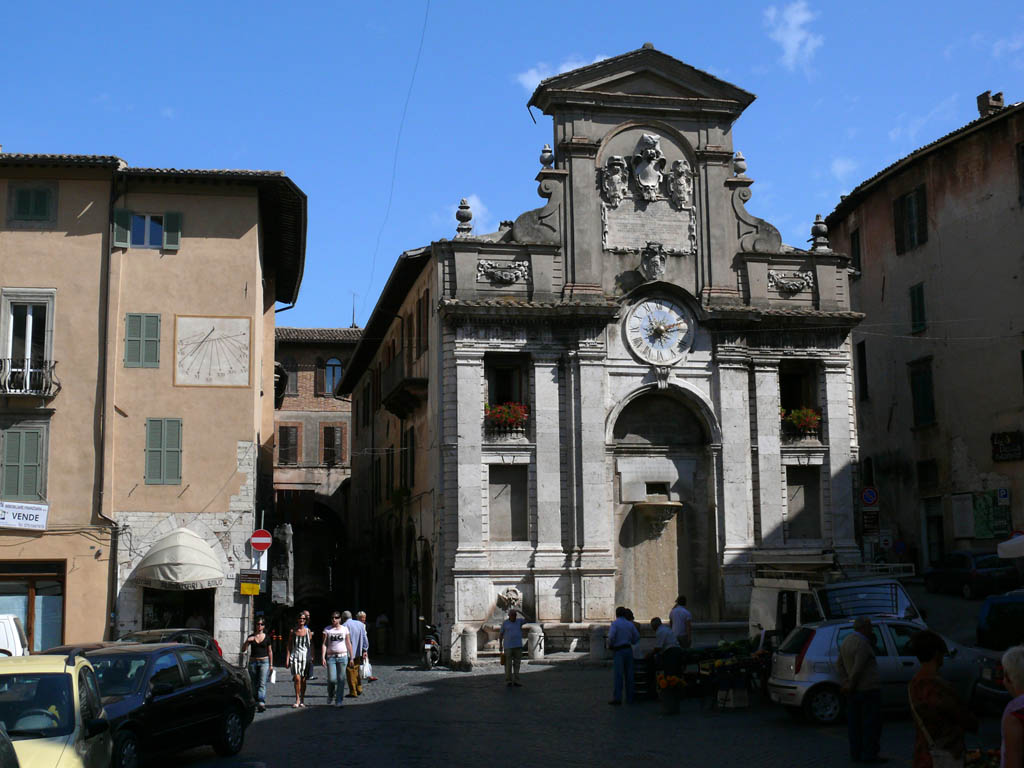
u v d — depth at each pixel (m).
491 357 36.53
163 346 32.72
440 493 35.66
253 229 33.62
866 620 16.98
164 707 16.50
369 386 55.91
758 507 37.34
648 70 38.53
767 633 24.30
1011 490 41.50
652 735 19.25
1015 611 21.03
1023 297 41.47
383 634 41.31
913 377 46.81
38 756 12.15
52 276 32.47
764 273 38.50
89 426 31.97
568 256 37.09
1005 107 43.00
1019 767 8.30
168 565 30.80
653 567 37.00
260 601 36.34
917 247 46.94
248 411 32.84
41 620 31.19
